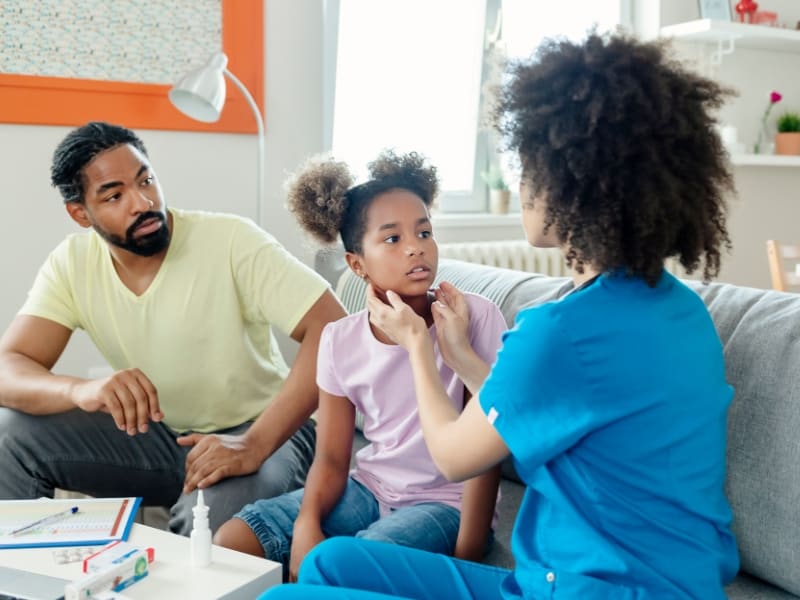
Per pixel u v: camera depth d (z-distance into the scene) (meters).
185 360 1.80
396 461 1.51
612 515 0.98
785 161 4.08
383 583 1.14
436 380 1.21
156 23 2.61
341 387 1.54
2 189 2.48
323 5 2.93
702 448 1.01
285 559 1.47
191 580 1.17
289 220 2.93
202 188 2.76
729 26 3.79
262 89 2.80
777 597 1.33
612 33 1.04
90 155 1.67
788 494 1.30
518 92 1.04
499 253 3.29
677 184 0.98
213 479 1.56
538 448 0.99
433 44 3.38
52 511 1.40
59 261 1.85
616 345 0.98
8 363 1.76
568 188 0.99
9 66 2.43
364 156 3.28
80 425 1.77
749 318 1.45
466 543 1.36
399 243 1.45
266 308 1.79
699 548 0.99
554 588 1.00
